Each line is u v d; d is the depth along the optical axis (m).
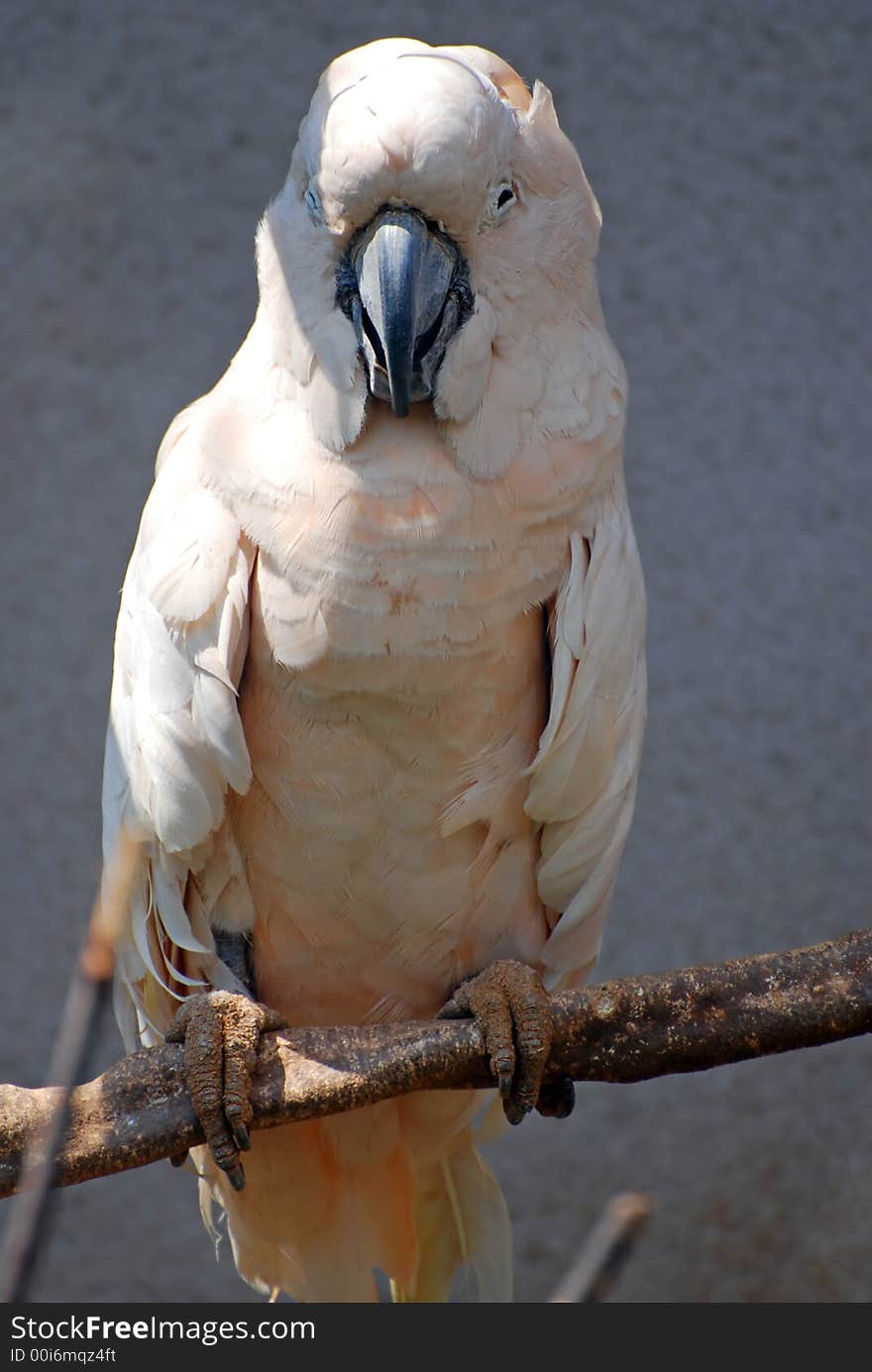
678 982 7.55
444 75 7.55
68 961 15.60
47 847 15.74
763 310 16.12
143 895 8.36
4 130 16.08
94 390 16.08
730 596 16.06
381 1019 8.80
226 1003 7.62
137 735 8.11
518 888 8.48
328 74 7.94
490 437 7.74
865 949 7.46
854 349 16.14
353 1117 8.89
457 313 7.67
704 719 15.96
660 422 16.08
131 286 16.11
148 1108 7.34
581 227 8.05
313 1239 9.38
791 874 15.81
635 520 16.03
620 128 16.09
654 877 15.77
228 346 16.09
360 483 7.73
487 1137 9.48
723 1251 15.30
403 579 7.74
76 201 16.09
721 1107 15.61
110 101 16.09
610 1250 3.89
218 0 16.08
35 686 15.88
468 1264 9.77
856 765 15.98
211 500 7.99
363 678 7.85
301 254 7.77
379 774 8.09
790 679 16.02
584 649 8.00
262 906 8.48
